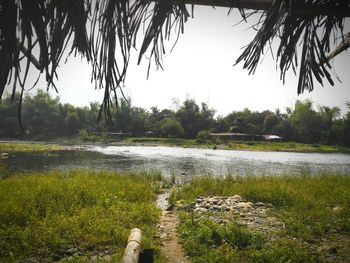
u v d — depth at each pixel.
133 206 8.12
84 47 1.16
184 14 1.39
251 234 5.95
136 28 1.28
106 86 1.21
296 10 1.45
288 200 9.20
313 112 78.44
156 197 10.98
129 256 2.85
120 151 42.84
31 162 24.97
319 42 1.58
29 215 6.66
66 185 9.80
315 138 77.00
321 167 26.25
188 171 21.05
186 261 5.08
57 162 25.50
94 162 26.33
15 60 1.02
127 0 1.22
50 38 1.08
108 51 1.20
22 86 1.02
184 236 6.08
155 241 5.90
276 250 5.17
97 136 75.62
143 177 15.05
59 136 79.75
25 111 78.31
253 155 42.38
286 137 78.44
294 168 24.66
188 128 80.50
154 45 1.33
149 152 42.44
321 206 8.33
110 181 11.65
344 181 12.93
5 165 22.19
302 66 1.62
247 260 5.05
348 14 1.44
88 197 8.56
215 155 39.66
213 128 84.12
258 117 86.88
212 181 13.05
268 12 1.46
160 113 95.12
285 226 6.90
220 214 7.98
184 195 10.55
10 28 1.02
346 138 72.62
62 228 6.04
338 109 78.50
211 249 5.41
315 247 5.66
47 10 1.07
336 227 6.73
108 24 1.20
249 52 1.60
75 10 1.11
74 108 88.00
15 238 5.55
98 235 5.90
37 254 5.17
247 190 10.51
